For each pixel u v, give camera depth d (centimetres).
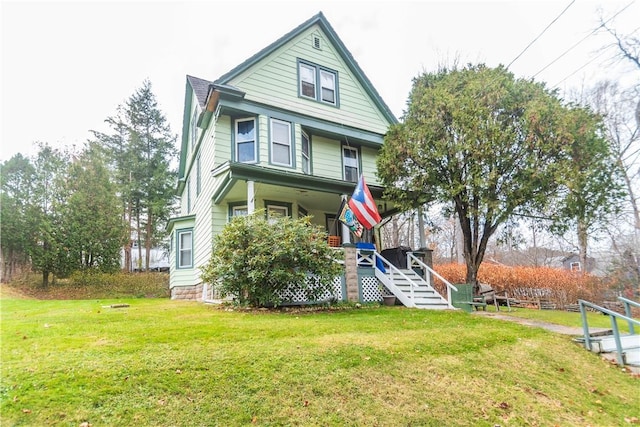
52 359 371
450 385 405
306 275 814
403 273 1095
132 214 2645
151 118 2748
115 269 1864
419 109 1035
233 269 783
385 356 448
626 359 555
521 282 1581
